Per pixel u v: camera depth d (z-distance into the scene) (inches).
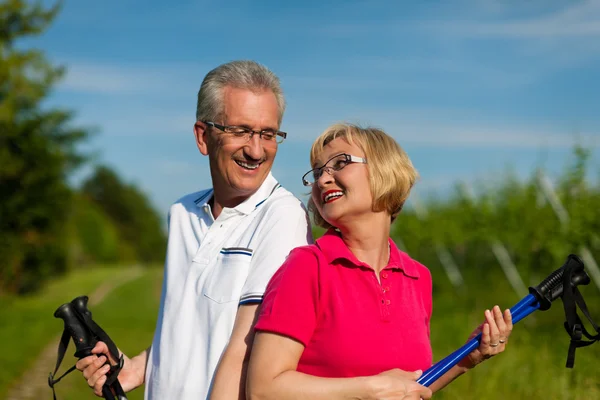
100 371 107.1
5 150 982.4
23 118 1000.9
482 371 227.1
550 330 318.0
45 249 1085.1
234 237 102.1
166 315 104.1
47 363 387.9
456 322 383.6
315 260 89.8
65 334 108.3
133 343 448.1
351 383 84.3
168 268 108.5
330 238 92.3
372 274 91.3
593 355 234.8
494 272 511.2
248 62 105.7
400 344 90.1
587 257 372.8
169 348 101.7
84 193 3954.2
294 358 87.7
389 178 92.0
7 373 339.3
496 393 209.9
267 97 103.7
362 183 91.9
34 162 1018.1
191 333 100.4
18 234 1036.5
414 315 93.5
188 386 98.3
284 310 87.9
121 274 1888.5
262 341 88.2
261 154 102.4
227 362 93.5
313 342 89.0
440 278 560.7
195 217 109.7
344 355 87.7
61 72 984.9
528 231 405.4
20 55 944.9
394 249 96.8
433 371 92.7
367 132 94.1
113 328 547.2
